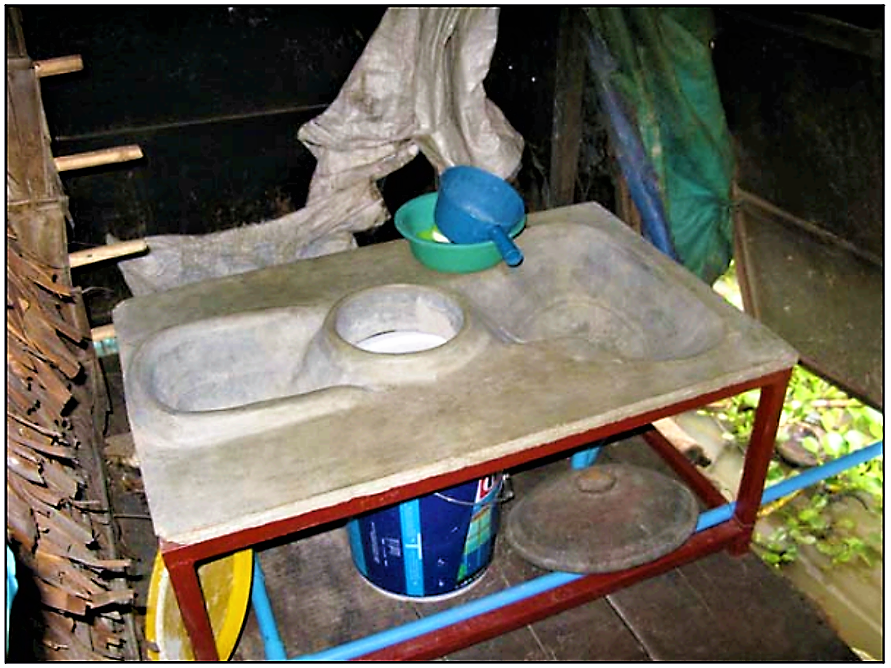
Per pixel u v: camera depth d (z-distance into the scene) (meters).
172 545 1.16
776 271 2.38
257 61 2.10
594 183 2.54
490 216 1.66
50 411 1.41
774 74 2.11
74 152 2.03
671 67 2.16
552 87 2.42
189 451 1.27
